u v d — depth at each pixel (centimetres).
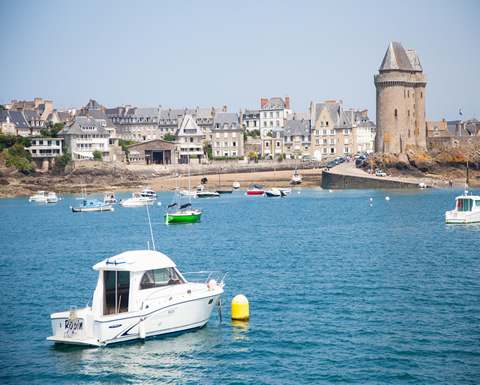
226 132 19875
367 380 2377
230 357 2609
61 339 2670
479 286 3759
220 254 5256
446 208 9262
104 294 2725
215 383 2378
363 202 10806
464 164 15388
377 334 2866
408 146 15812
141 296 2720
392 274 4169
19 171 15838
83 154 16888
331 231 6769
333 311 3253
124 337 2666
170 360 2578
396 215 8375
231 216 9050
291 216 8750
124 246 6022
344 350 2672
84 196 14425
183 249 5638
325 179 14875
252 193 13862
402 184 13700
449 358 2567
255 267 4553
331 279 4038
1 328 3066
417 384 2334
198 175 17288
